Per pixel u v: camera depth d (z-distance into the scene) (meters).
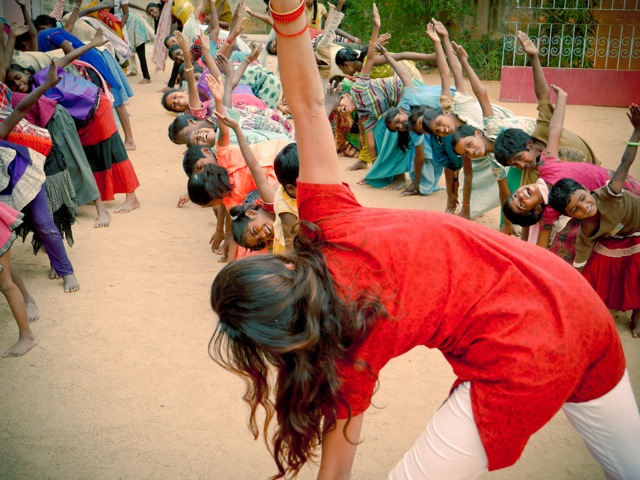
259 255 1.92
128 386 3.79
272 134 5.22
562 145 4.98
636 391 3.62
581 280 2.05
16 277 4.48
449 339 1.99
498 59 13.48
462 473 2.06
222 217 5.33
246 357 1.93
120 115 8.34
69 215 5.41
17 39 7.41
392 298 1.91
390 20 13.71
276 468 3.15
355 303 1.86
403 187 7.16
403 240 1.96
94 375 3.90
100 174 6.34
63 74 6.04
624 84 11.29
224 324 1.85
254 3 16.66
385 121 6.43
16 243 5.94
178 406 3.62
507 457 2.00
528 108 11.18
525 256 2.04
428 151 6.75
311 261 1.89
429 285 1.94
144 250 5.63
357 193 7.02
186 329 4.40
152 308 4.67
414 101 6.37
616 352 2.09
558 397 1.92
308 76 2.01
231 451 3.27
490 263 1.99
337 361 1.90
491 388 1.94
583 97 11.51
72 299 4.81
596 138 8.98
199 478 3.08
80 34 9.23
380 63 7.14
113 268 5.29
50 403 3.65
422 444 2.11
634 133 3.79
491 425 1.95
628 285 4.12
